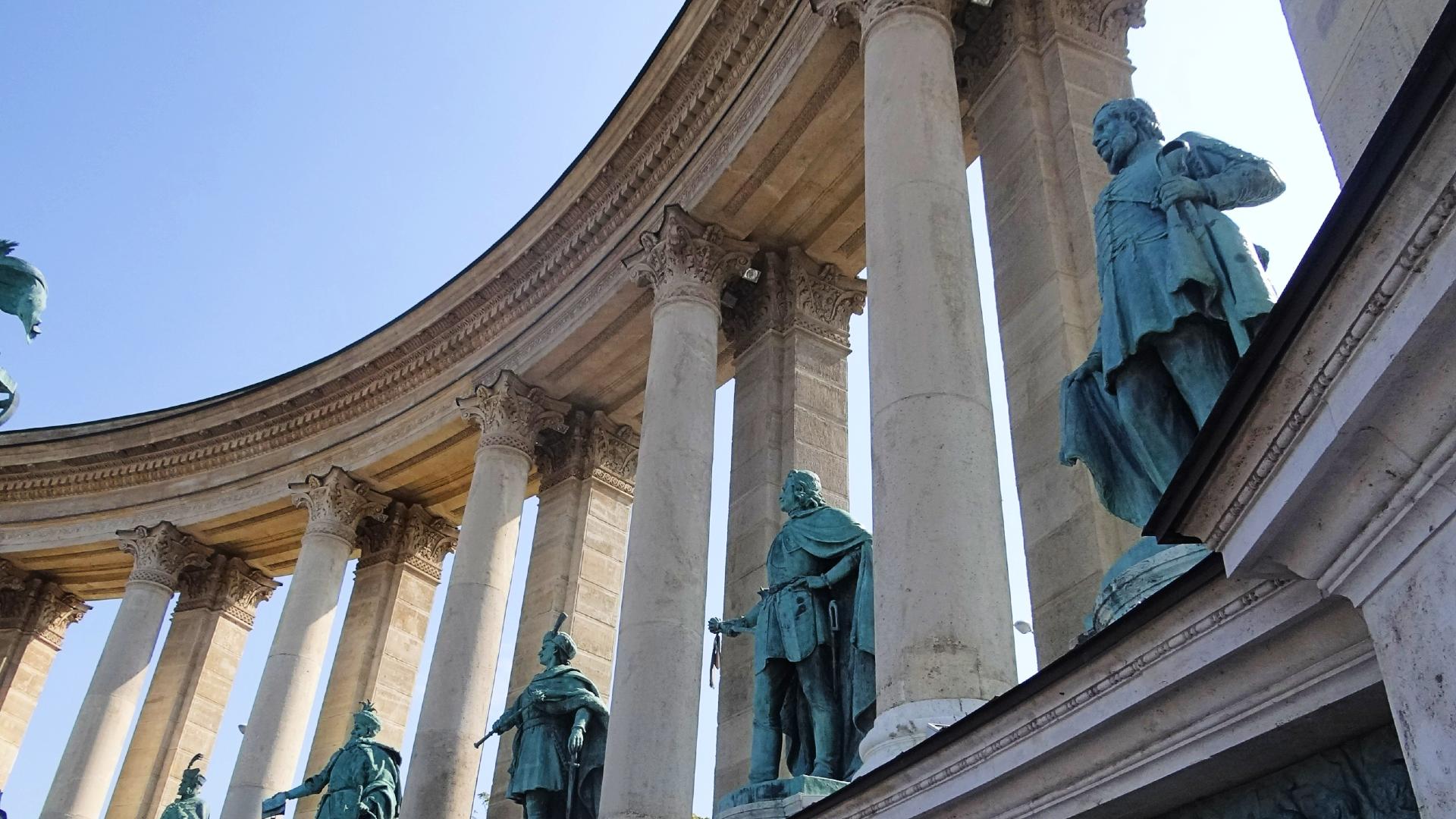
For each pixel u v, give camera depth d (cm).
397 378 2536
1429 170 303
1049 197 1209
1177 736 491
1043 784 566
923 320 1045
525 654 2106
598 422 2323
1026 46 1353
